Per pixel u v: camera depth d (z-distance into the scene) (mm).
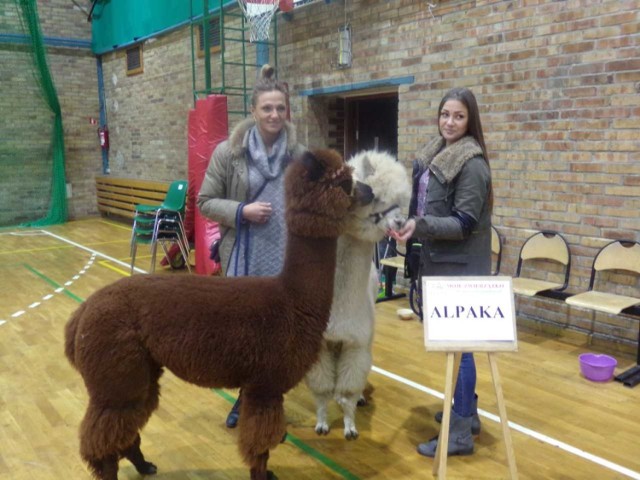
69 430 3111
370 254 2680
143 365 2150
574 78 4387
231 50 8109
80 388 3672
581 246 4496
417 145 5691
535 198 4770
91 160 12219
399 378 3830
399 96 5805
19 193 11125
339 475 2686
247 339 2062
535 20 4570
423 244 2760
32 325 4980
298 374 2170
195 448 2943
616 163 4219
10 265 7469
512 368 3971
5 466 2744
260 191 2777
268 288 2168
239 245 2791
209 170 2863
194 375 2121
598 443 2965
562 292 4383
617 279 4297
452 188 2566
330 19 6410
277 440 2172
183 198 6930
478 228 2598
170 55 9609
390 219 2430
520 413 3303
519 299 4957
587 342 4477
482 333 2271
